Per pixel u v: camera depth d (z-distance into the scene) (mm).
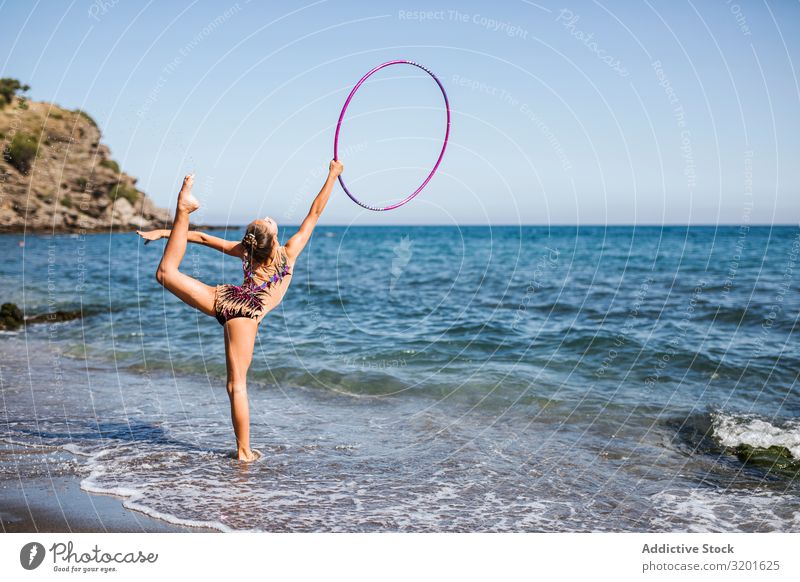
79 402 7641
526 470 5672
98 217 48562
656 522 4727
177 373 9219
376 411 7469
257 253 5531
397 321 13555
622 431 6750
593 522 4695
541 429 6809
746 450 6188
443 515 4742
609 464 5859
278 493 5039
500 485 5332
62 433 6426
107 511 4656
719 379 8633
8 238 40969
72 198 46438
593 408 7520
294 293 17922
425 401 7863
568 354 10164
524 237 54906
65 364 9820
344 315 14391
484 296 17156
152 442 6199
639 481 5480
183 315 14086
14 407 7383
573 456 6035
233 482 5234
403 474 5527
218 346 10898
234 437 6430
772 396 7867
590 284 19234
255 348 10656
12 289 18484
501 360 9875
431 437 6539
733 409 7367
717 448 6285
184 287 5473
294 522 4551
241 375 5645
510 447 6258
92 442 6164
